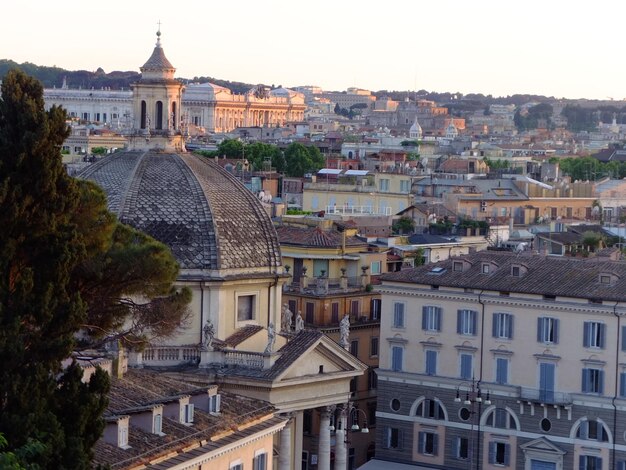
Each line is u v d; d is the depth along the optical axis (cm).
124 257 13088
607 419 19612
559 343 19888
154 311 14162
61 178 11769
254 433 13812
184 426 12938
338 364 17600
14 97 11619
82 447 10906
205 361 16975
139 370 14875
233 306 17450
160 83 18162
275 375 16788
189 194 17588
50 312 11281
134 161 17875
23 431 10619
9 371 10931
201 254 17288
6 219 11381
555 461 19900
